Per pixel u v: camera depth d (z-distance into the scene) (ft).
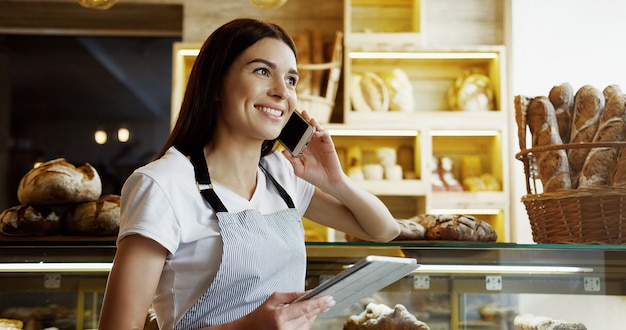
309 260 5.12
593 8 13.24
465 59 13.37
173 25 14.88
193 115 4.53
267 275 4.34
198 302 4.23
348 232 5.43
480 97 12.89
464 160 13.12
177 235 4.15
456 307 5.41
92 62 15.78
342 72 13.26
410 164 13.25
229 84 4.46
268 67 4.47
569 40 13.21
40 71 15.72
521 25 13.21
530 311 5.39
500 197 12.53
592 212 5.39
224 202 4.41
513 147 12.76
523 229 12.56
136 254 4.04
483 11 13.78
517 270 5.34
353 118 12.55
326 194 5.38
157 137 15.66
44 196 5.77
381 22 13.69
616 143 5.48
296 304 3.96
